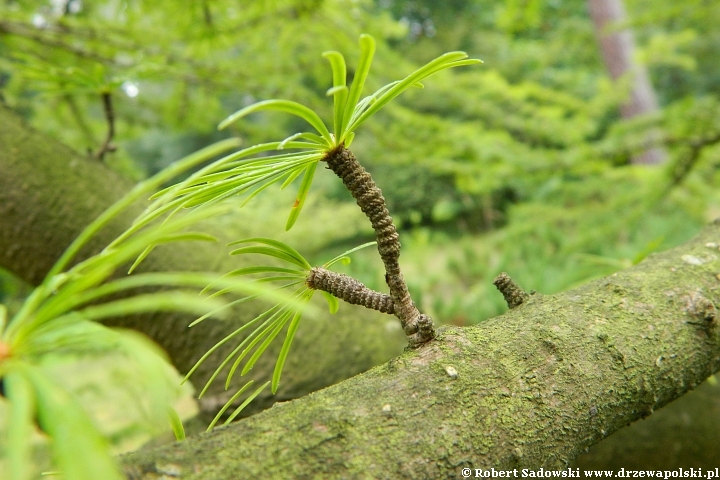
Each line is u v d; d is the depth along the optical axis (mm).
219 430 223
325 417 226
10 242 439
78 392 750
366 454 222
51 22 732
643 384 258
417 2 3414
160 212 204
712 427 430
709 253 302
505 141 992
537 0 908
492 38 2164
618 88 1117
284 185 230
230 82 850
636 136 953
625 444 435
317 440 222
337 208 1683
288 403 232
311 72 991
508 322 261
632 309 272
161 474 212
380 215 236
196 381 432
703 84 3545
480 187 1030
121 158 1008
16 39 730
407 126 982
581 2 2727
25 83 795
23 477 147
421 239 1779
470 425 232
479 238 2402
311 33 879
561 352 252
